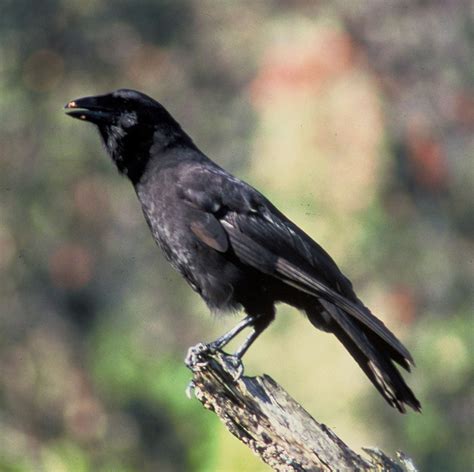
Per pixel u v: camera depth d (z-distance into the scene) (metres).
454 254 16.81
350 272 16.16
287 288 8.94
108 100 9.27
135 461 17.02
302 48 16.89
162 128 9.25
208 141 19.20
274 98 16.69
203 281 9.03
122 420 17.41
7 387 17.69
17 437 16.97
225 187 9.05
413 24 17.69
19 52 19.14
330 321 8.89
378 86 17.08
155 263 18.94
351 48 17.03
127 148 9.24
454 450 15.70
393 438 15.41
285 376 15.51
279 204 15.91
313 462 7.41
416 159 16.80
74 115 9.27
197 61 19.92
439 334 16.23
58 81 19.28
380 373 8.44
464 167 17.44
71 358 18.27
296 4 17.81
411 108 17.30
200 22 20.02
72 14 19.33
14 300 18.53
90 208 19.00
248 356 15.67
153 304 18.53
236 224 8.96
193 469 15.80
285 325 15.64
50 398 17.66
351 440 15.34
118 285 18.88
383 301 16.23
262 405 7.54
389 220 16.42
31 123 19.09
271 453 7.46
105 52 19.59
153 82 19.83
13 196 18.81
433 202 17.00
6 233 18.67
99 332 18.42
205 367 7.59
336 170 16.09
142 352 18.03
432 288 16.55
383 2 17.61
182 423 17.00
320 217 15.92
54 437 17.23
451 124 17.52
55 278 18.75
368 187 16.11
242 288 8.95
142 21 19.77
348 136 16.30
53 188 18.98
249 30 19.72
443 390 16.02
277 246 8.94
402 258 16.42
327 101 16.58
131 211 19.30
